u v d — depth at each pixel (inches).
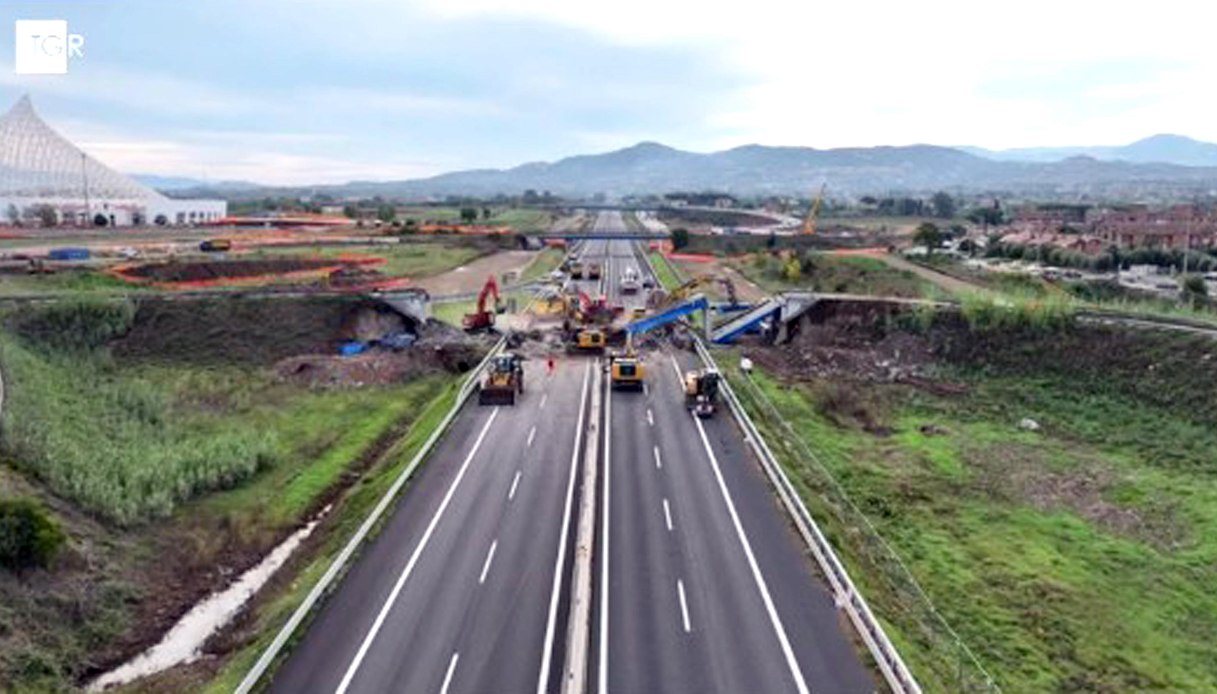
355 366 2711.6
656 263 5516.7
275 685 1108.5
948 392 2645.2
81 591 1379.2
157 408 2290.8
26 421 1849.2
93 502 1630.2
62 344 2721.5
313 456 2070.6
